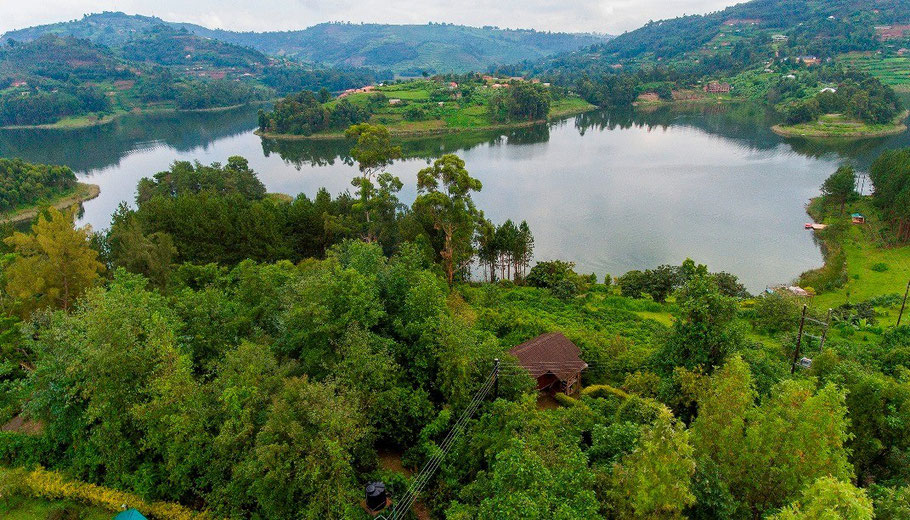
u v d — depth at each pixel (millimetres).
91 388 23656
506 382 30281
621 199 111875
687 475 17047
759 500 19766
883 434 24703
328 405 21078
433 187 64500
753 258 82688
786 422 19719
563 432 24234
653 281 68250
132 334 24844
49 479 24859
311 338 28359
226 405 22906
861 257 80188
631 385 31828
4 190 108562
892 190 86750
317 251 72875
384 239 71250
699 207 105688
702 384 26469
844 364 29938
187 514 23047
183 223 59844
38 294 38906
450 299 47438
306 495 21328
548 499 17203
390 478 23984
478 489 21234
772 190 116125
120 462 24250
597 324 54531
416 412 26547
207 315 31766
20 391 30078
